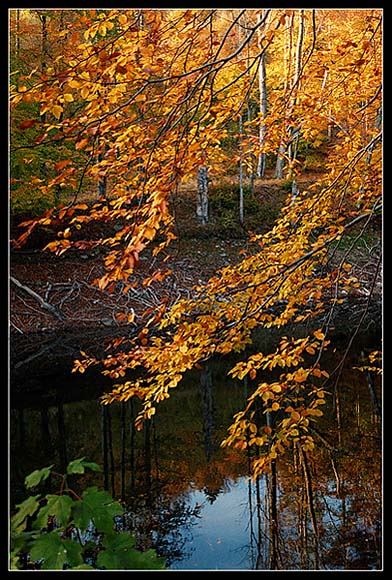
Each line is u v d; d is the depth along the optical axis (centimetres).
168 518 468
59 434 709
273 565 386
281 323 361
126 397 341
